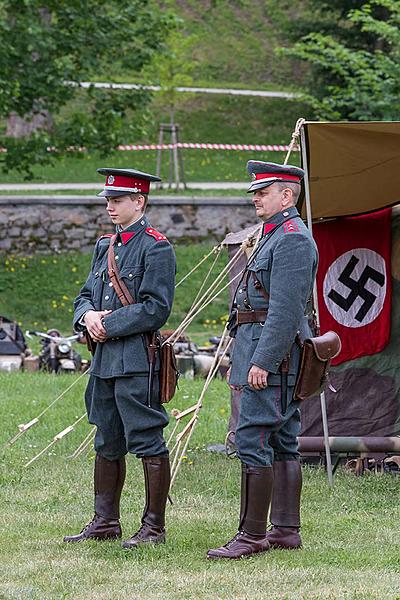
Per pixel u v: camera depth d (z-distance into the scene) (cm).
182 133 5312
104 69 3259
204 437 1551
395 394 1371
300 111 5581
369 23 3559
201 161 4931
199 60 6253
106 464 982
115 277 960
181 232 3528
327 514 1109
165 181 4466
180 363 2167
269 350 910
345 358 1367
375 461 1332
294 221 940
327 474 1285
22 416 1700
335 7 5022
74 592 824
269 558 919
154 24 3244
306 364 924
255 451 926
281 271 919
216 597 810
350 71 4438
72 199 3428
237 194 3850
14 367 2292
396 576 874
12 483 1252
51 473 1305
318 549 956
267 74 6228
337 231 1360
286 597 805
